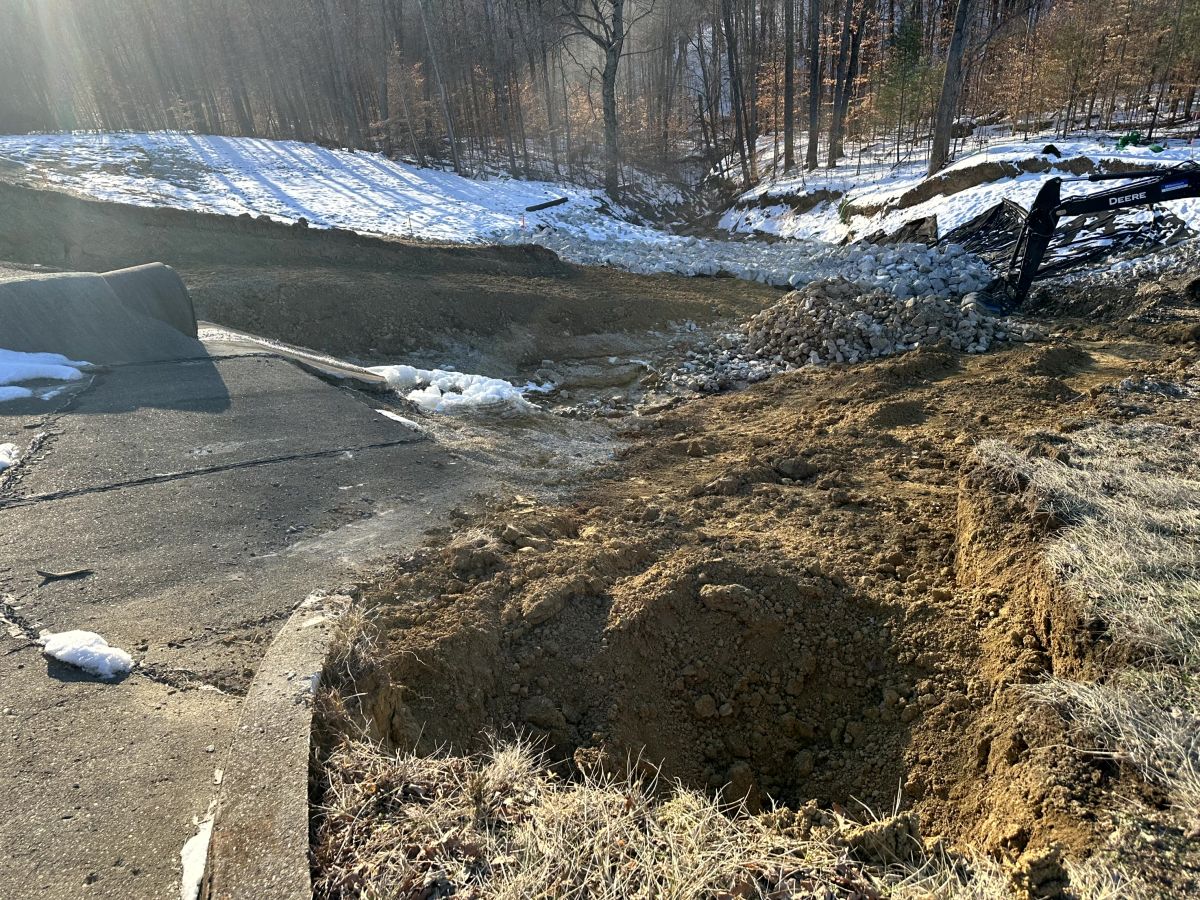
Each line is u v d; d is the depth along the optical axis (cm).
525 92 3447
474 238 1844
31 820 235
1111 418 695
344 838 221
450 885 209
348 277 1206
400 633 378
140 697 299
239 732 249
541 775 307
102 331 712
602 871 218
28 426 554
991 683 373
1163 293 1169
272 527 468
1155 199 1098
